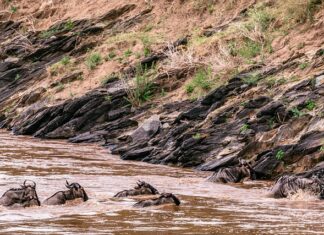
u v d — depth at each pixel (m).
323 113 38.91
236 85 46.66
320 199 30.72
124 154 44.12
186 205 28.52
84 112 53.25
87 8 70.44
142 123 49.81
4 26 74.38
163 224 24.36
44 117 55.22
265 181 36.28
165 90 53.19
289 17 52.81
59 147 48.66
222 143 41.47
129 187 33.25
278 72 46.53
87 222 24.61
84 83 58.56
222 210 27.47
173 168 40.66
